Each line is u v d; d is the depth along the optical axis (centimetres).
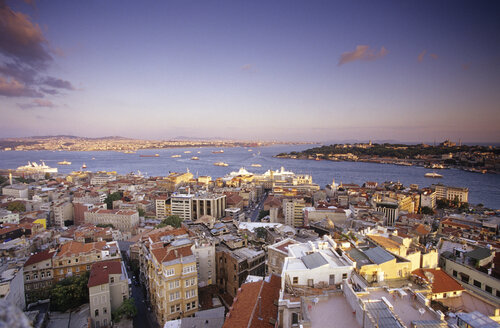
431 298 5612
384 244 6988
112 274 10300
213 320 7975
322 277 5338
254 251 12069
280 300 4791
